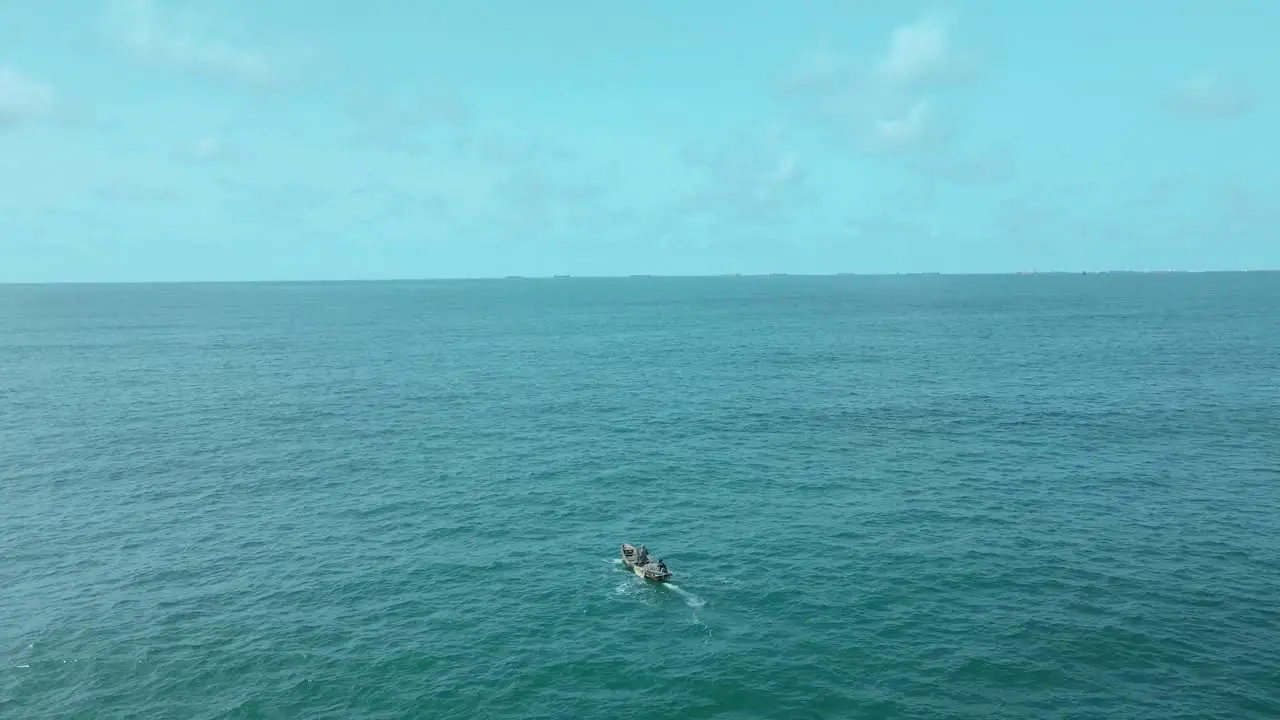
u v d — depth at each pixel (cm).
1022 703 3719
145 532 5938
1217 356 13950
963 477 7088
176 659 4188
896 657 4125
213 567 5325
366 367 14175
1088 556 5312
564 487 6975
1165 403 9950
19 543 5716
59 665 4131
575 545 5681
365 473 7412
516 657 4191
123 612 4697
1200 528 5759
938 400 10519
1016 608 4609
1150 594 4744
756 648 4250
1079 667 3997
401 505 6525
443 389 11788
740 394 11212
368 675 4038
